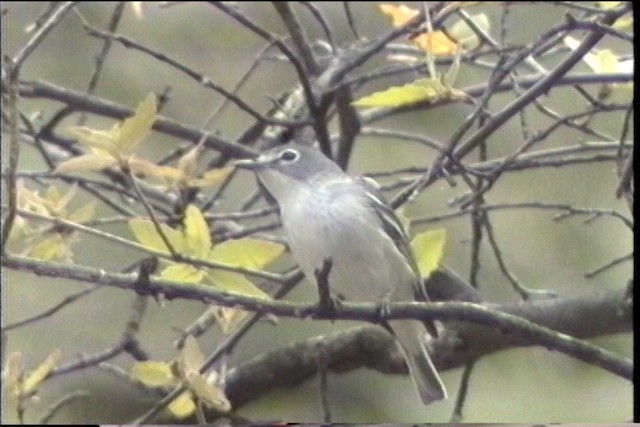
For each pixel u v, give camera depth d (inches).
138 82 462.6
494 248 278.1
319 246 256.4
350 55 319.0
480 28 265.6
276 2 309.9
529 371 391.9
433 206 415.2
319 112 284.8
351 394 405.4
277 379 302.4
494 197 435.5
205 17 463.8
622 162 232.8
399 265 257.6
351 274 257.8
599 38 216.4
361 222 255.1
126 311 441.1
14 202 183.2
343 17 449.7
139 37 464.8
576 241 426.3
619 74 232.5
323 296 199.6
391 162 446.0
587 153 404.8
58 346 429.4
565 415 382.6
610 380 384.5
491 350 282.2
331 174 265.3
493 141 414.9
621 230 421.7
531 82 279.4
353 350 300.2
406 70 291.1
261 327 414.3
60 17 224.4
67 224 199.8
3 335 238.4
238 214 283.6
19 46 439.2
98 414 358.9
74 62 459.5
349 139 300.5
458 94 213.3
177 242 196.1
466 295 283.0
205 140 275.0
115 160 191.9
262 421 261.9
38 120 377.1
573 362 389.4
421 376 261.1
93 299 439.2
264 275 199.3
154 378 199.2
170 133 299.3
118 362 420.5
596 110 255.6
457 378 396.5
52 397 365.7
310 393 392.5
